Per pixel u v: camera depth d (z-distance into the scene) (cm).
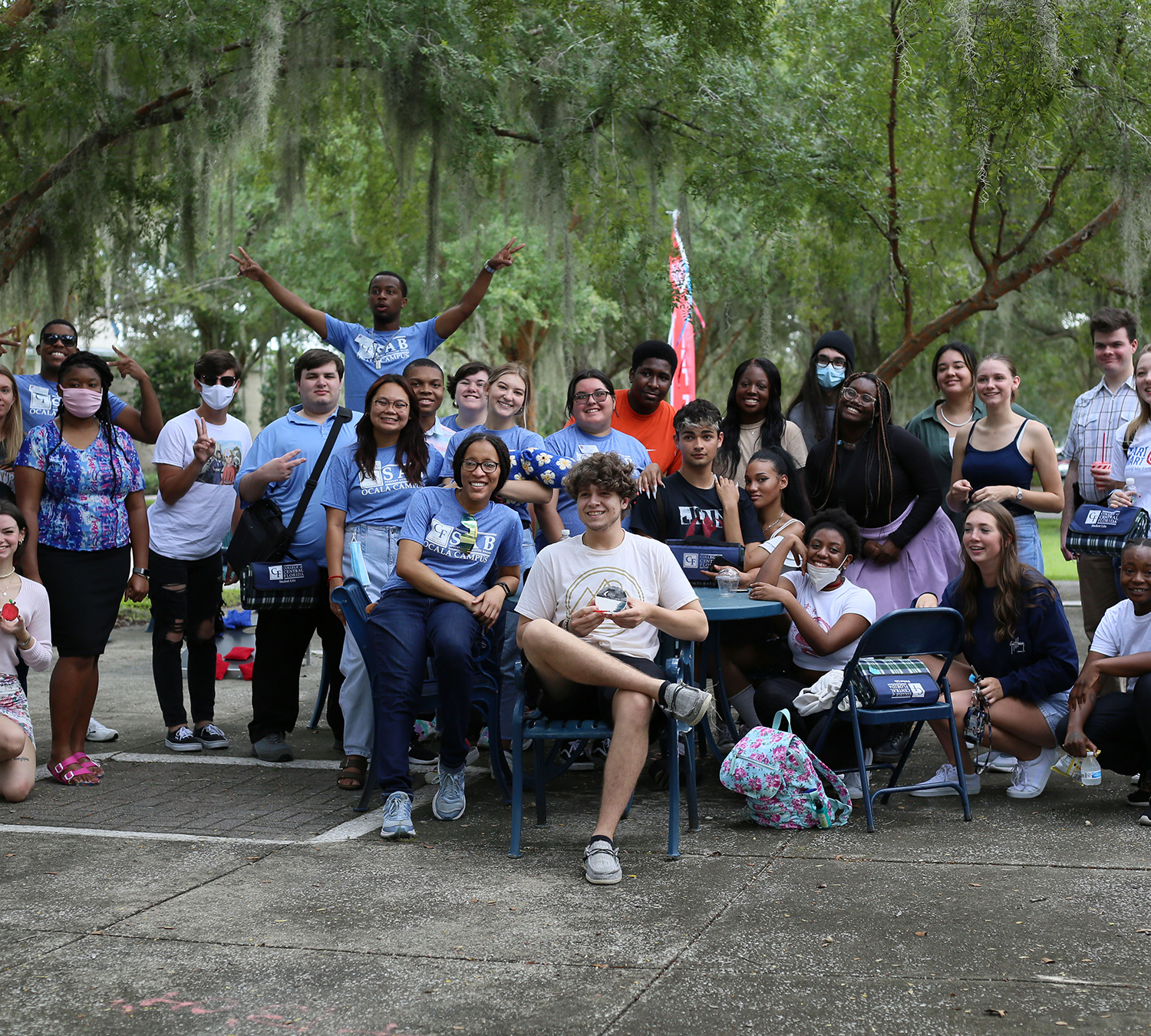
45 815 493
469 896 384
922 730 677
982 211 1501
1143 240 1163
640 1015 291
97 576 556
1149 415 586
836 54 1393
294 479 593
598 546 462
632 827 472
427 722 642
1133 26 1089
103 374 559
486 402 662
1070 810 491
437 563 504
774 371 625
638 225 1353
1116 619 501
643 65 1206
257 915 366
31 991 309
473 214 1266
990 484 623
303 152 1396
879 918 357
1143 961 318
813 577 537
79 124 1166
